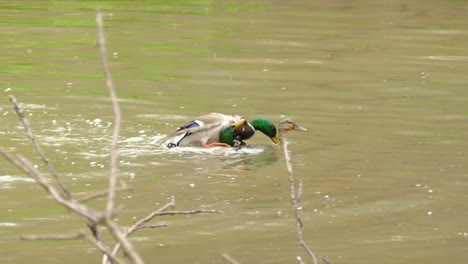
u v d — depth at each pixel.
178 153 14.78
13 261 10.16
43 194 12.56
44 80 19.89
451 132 16.55
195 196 12.70
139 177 13.48
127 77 20.48
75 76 20.45
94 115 16.83
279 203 12.47
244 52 23.95
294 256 10.52
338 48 24.91
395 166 14.36
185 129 15.30
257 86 20.00
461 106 18.55
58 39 25.22
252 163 14.49
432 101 18.95
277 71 21.64
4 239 10.88
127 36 25.88
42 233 11.09
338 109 18.16
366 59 23.41
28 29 26.67
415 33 27.64
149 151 14.82
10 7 31.09
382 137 16.17
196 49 24.16
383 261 10.41
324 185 13.34
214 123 15.45
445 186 13.35
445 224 11.73
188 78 20.58
